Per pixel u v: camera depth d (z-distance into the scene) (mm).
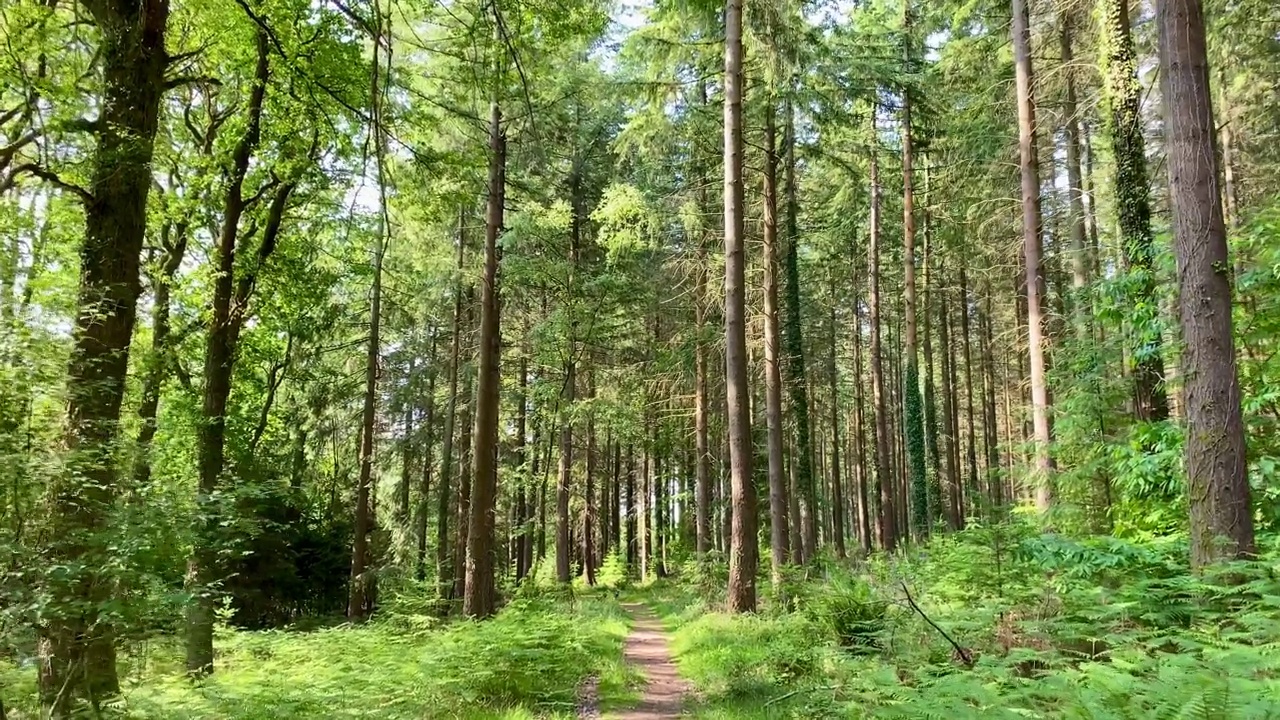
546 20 6719
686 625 13781
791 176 19031
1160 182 13297
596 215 16141
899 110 20469
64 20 8219
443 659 7836
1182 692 2863
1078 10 11852
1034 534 7742
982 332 30547
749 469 12648
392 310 21359
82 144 7781
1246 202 17000
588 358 23172
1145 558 5625
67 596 4770
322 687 6766
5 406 4949
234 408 18719
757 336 18266
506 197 16875
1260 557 5191
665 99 14773
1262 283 7660
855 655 7105
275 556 18078
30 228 8742
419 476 28203
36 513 4820
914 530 19844
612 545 35750
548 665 8664
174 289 11547
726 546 26609
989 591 7004
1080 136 16953
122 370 6254
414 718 6551
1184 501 7355
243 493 6230
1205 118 5801
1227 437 5488
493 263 15039
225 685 6797
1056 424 9836
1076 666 5000
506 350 22984
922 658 5945
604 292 20156
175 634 5516
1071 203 16406
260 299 13703
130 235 6594
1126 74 9367
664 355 21922
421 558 21516
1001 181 16422
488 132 10609
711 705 7168
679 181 18828
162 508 5375
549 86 14609
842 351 33312
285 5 8977
